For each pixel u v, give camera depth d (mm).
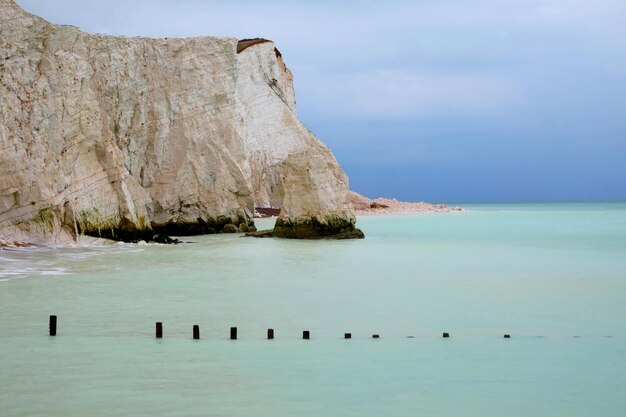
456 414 12383
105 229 40969
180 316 19844
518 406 12781
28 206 36750
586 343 17078
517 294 23969
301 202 45406
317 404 12758
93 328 18266
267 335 17484
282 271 29422
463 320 19672
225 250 37938
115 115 49844
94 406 12562
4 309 20562
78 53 41250
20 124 37406
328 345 16734
